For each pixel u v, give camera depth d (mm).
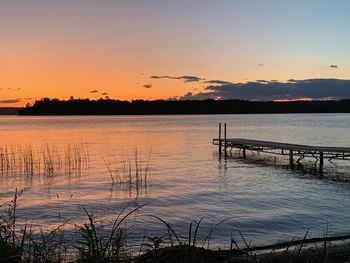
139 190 22531
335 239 12102
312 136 73562
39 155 43250
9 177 27922
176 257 4961
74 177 27953
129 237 12055
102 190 22672
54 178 27516
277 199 19422
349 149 31203
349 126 116688
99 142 63375
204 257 5633
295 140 63688
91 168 32969
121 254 5098
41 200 19703
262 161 38312
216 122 170375
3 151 47156
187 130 102125
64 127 125250
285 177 27641
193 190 22344
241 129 103938
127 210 17344
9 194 21594
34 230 13320
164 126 130375
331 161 37250
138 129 109375
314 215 15883
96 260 4602
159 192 21812
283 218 15422
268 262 5652
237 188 22922
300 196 20188
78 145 57312
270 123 149250
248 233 13406
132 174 29297
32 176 28422
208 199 19641
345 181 25641
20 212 16844
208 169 32344
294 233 13289
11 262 5008
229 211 16844
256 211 16750
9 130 104562
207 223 14797
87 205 18469
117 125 141750
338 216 15688
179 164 36000
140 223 14656
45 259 5383
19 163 35000
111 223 14516
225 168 33000
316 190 22109
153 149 51531
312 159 39625
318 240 11844
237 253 9695
